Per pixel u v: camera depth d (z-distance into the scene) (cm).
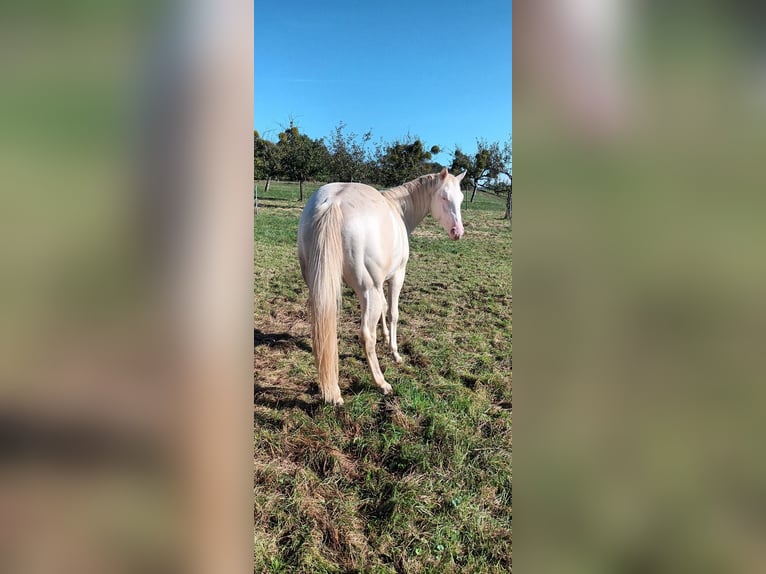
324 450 273
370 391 343
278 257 873
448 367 399
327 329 304
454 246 1074
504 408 332
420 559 203
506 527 220
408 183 416
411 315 554
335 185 334
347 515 226
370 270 323
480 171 1959
